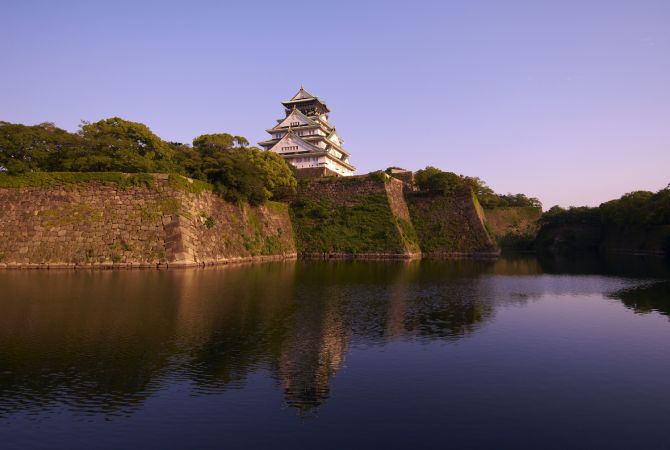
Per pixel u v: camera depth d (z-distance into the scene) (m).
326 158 86.44
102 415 9.35
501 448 8.17
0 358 12.71
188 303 20.98
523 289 28.27
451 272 39.84
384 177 67.38
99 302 20.84
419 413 9.58
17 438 8.38
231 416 9.37
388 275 36.16
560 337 15.83
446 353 13.78
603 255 73.62
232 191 50.47
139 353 13.29
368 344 14.69
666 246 69.44
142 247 38.47
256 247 53.41
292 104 99.94
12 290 24.03
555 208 102.62
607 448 8.20
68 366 12.12
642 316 19.67
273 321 17.70
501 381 11.47
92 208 39.53
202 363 12.53
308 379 11.48
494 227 100.56
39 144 43.00
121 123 47.19
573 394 10.68
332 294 24.83
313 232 65.06
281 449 8.06
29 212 38.94
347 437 8.52
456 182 70.50
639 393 10.76
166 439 8.41
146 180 40.91
